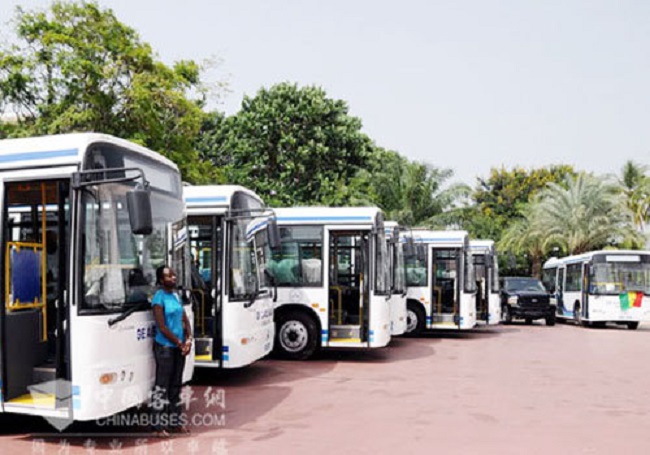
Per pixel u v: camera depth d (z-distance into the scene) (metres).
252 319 11.51
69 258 7.18
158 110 21.30
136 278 7.74
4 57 19.64
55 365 7.65
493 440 7.99
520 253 43.09
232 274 11.15
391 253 17.34
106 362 7.17
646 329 26.97
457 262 19.84
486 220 43.03
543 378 12.65
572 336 21.78
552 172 54.16
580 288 27.92
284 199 32.22
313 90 34.53
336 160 33.97
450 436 8.15
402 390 11.18
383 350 16.92
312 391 11.01
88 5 20.62
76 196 7.23
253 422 8.76
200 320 11.55
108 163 7.62
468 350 17.09
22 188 8.03
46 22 19.97
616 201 37.38
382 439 7.96
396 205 34.41
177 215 8.84
